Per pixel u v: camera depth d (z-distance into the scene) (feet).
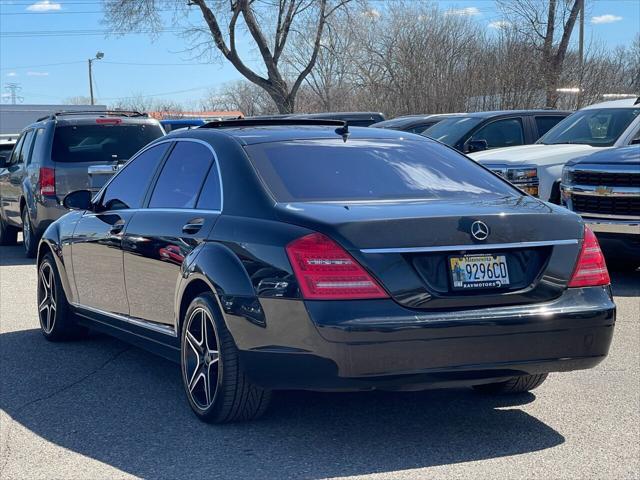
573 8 86.22
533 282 15.26
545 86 85.30
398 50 99.66
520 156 36.35
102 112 44.80
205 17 107.96
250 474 14.49
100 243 21.57
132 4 107.96
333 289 14.38
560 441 15.99
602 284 15.96
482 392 19.08
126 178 21.72
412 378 14.48
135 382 20.42
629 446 15.69
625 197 30.50
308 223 14.98
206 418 16.88
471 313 14.69
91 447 15.97
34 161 42.55
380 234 14.58
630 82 93.81
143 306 19.75
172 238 18.19
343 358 14.24
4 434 16.84
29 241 44.01
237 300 15.46
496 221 15.17
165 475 14.53
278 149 17.76
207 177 18.17
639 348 22.76
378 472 14.49
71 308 23.81
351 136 18.84
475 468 14.65
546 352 15.20
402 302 14.43
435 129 46.14
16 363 22.45
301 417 17.40
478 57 90.84
